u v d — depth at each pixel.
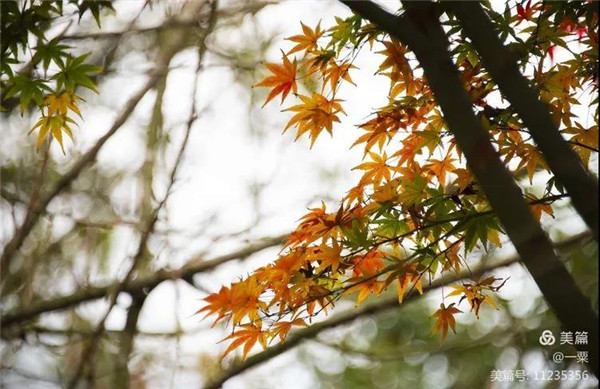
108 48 3.42
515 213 2.44
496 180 2.45
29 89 2.79
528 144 2.68
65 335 3.53
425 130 2.70
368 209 2.69
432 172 2.74
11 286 3.53
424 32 2.51
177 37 3.51
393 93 2.71
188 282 3.46
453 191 2.72
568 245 3.44
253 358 3.50
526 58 2.70
